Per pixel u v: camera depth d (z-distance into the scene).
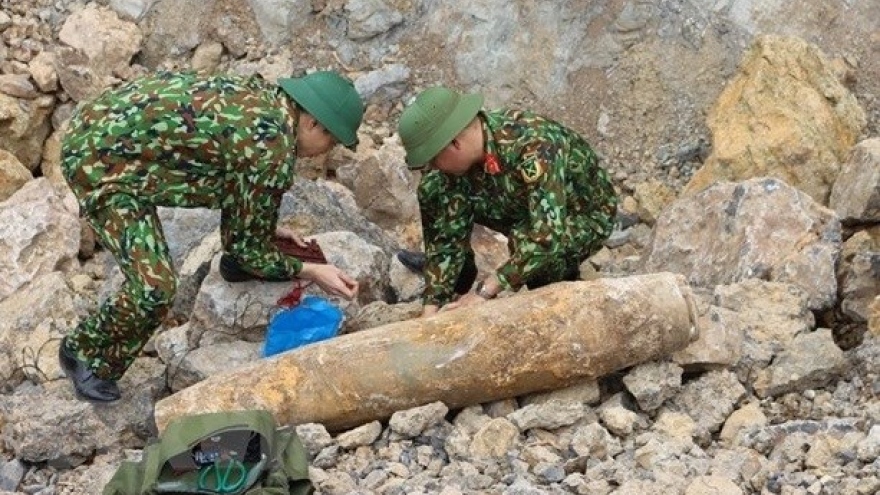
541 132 6.79
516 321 6.56
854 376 6.88
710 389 6.70
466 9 9.50
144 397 7.08
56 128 9.38
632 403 6.77
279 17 9.61
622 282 6.66
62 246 8.29
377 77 9.43
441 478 6.24
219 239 7.84
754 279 7.43
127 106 6.62
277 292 7.36
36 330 7.59
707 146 9.07
